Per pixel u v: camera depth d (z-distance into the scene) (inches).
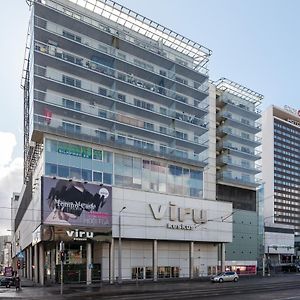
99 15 2203.5
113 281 1887.3
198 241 2343.8
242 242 2930.6
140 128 2175.2
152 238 2086.6
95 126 2060.8
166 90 2374.5
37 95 1850.4
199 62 2655.0
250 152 3105.3
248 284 1742.1
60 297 1160.2
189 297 1093.8
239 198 2994.6
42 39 1921.8
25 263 2999.5
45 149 1812.3
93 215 1863.9
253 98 3184.1
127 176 2087.8
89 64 2036.2
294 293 1234.6
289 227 3961.6
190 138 2508.6
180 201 2263.8
